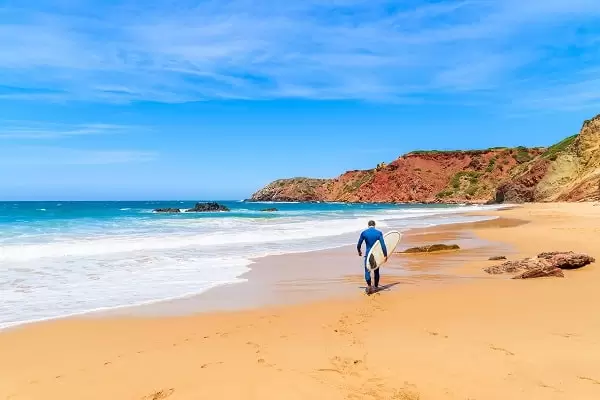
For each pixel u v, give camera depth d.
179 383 4.59
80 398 4.30
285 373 4.77
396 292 8.91
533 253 14.07
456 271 11.30
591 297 7.75
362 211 61.66
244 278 10.84
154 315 7.43
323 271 11.82
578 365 4.70
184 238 18.69
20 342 6.04
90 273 11.36
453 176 145.38
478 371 4.63
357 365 4.93
